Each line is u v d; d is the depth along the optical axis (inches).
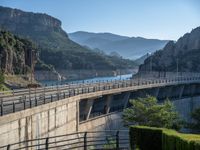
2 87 4411.9
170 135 1079.6
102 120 2992.1
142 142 1279.5
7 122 1403.8
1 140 1364.4
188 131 2797.7
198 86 6058.1
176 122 2380.7
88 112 2773.1
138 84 3966.5
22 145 1551.4
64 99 2117.4
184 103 5093.5
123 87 3472.0
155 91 4534.9
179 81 5142.7
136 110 2358.5
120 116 3324.3
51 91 2864.2
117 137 1339.8
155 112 2317.9
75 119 2378.2
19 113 1505.9
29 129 1627.7
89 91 2792.8
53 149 1927.9
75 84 3585.1
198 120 2561.5
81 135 2490.2
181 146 981.8
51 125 1914.4
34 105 1766.7
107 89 3120.1
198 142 904.3
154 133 1259.8
